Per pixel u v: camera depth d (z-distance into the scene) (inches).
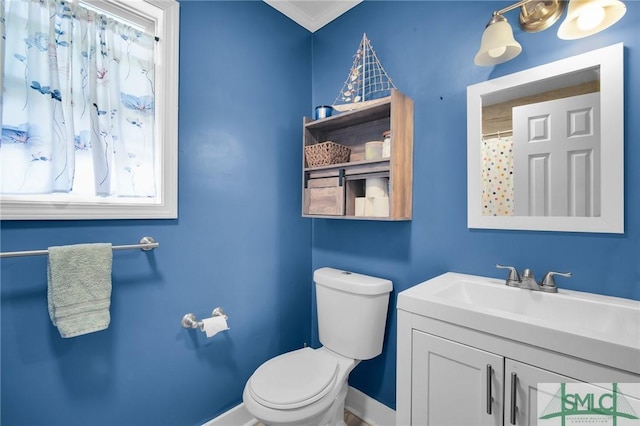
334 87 75.1
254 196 66.9
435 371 38.8
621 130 39.1
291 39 75.0
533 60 46.2
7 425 38.9
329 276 63.3
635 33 38.5
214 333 54.2
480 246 51.4
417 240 59.0
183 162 55.1
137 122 50.5
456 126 54.1
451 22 54.7
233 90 62.8
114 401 47.5
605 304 37.4
